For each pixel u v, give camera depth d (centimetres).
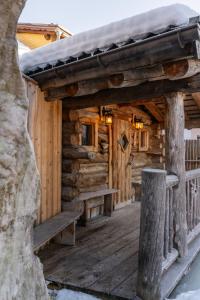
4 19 114
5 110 116
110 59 304
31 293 129
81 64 329
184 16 272
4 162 113
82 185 529
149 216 254
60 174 451
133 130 705
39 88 390
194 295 268
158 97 363
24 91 126
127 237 448
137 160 737
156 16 290
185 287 298
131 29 308
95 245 411
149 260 253
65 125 462
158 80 354
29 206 130
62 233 412
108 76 345
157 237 253
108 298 269
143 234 257
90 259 357
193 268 348
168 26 278
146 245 254
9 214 116
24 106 125
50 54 380
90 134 550
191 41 252
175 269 317
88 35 347
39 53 392
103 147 580
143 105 690
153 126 773
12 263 117
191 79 326
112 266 335
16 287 119
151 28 291
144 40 273
